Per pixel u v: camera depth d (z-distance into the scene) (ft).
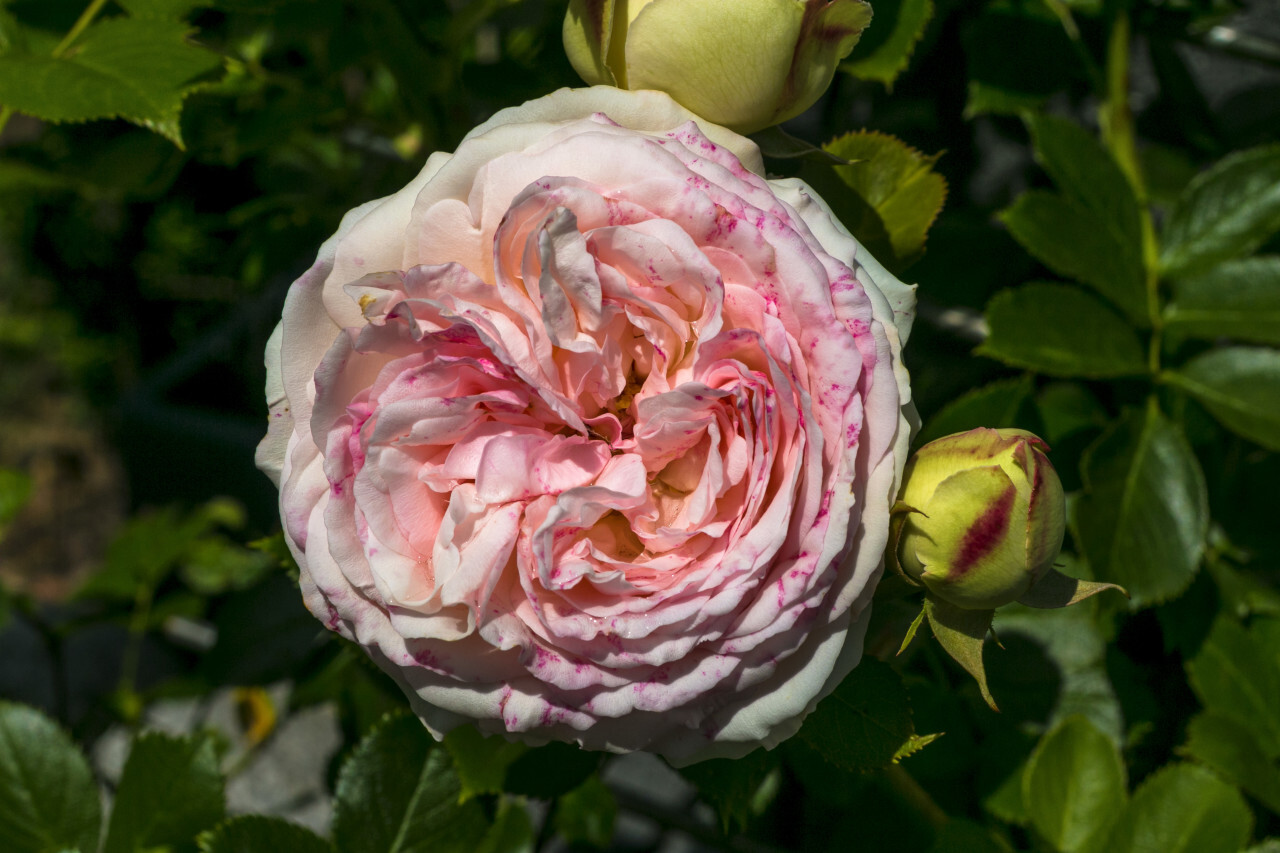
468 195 1.38
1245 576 1.71
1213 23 1.89
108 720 2.36
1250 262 1.67
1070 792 1.60
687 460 1.42
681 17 1.38
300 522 1.39
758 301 1.35
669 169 1.35
